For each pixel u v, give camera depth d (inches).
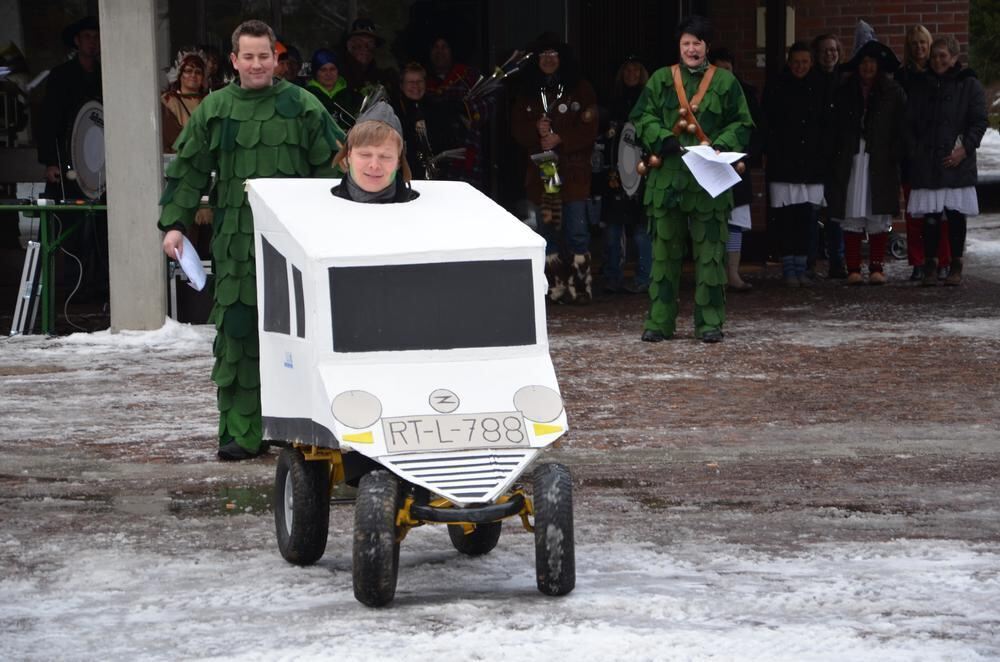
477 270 302.7
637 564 320.8
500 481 282.0
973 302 784.3
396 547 289.6
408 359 298.7
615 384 544.7
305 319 303.7
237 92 417.1
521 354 303.1
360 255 297.6
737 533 347.6
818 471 411.8
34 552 334.3
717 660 253.6
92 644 267.4
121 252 661.9
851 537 343.3
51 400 522.0
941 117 844.6
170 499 386.9
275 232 320.5
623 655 255.8
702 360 597.9
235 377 428.8
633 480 402.9
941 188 847.7
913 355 605.6
